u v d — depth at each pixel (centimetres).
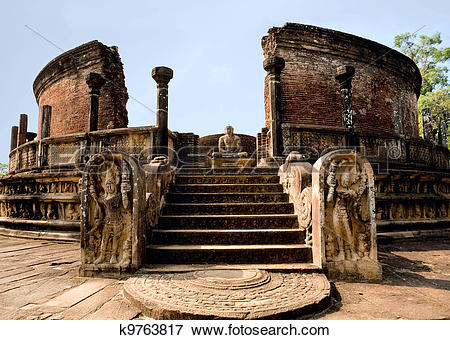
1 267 472
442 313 288
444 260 525
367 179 418
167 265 426
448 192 946
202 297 299
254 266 410
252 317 258
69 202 804
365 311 294
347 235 407
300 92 1238
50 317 276
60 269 458
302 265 414
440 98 2378
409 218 810
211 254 434
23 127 1355
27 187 886
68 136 883
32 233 809
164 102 795
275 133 800
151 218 486
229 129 1170
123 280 392
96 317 276
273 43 1241
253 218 515
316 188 421
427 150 1008
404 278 410
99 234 425
